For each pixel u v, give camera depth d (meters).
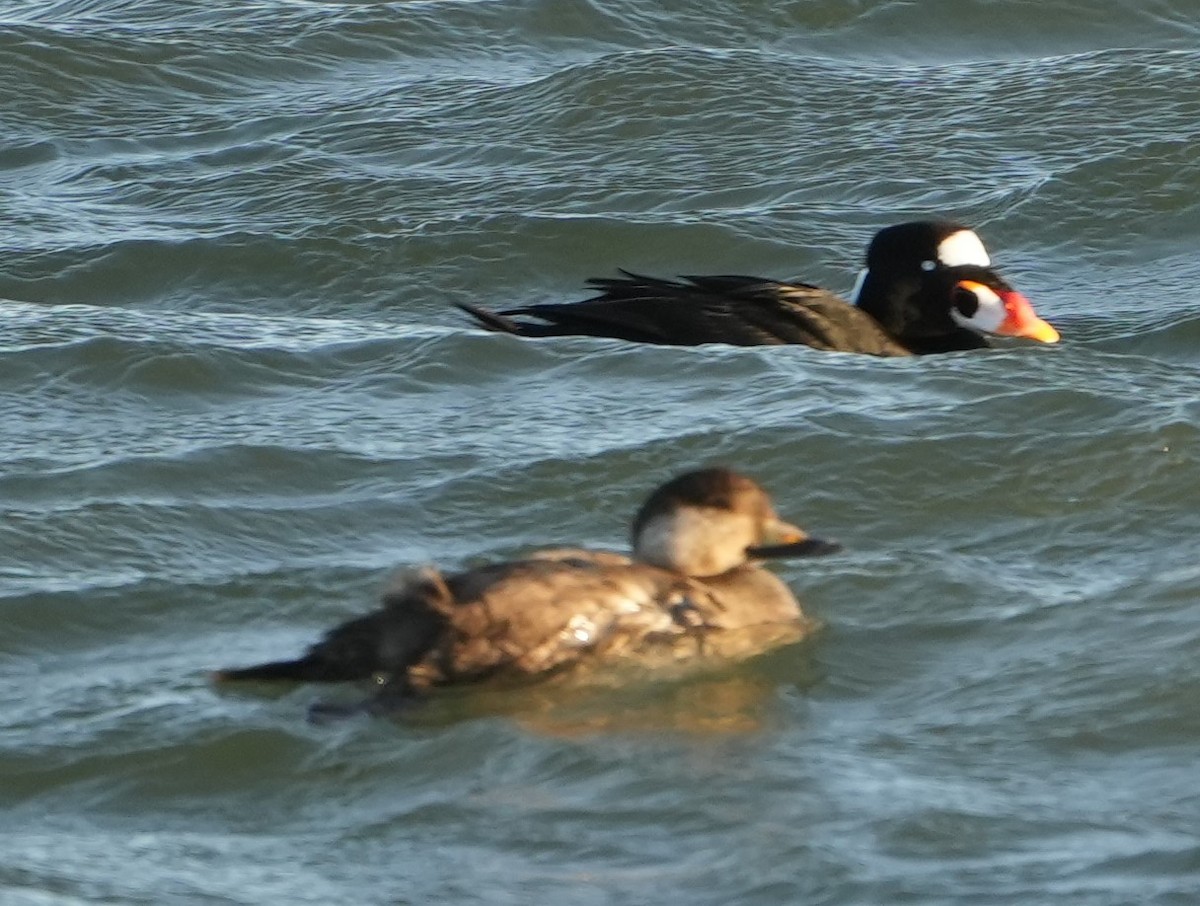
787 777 8.85
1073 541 11.72
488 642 9.49
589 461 12.93
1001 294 16.75
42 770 9.07
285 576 11.30
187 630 10.66
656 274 19.41
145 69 24.20
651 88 23.05
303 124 22.92
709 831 8.40
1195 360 16.45
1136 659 9.95
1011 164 21.36
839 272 19.20
